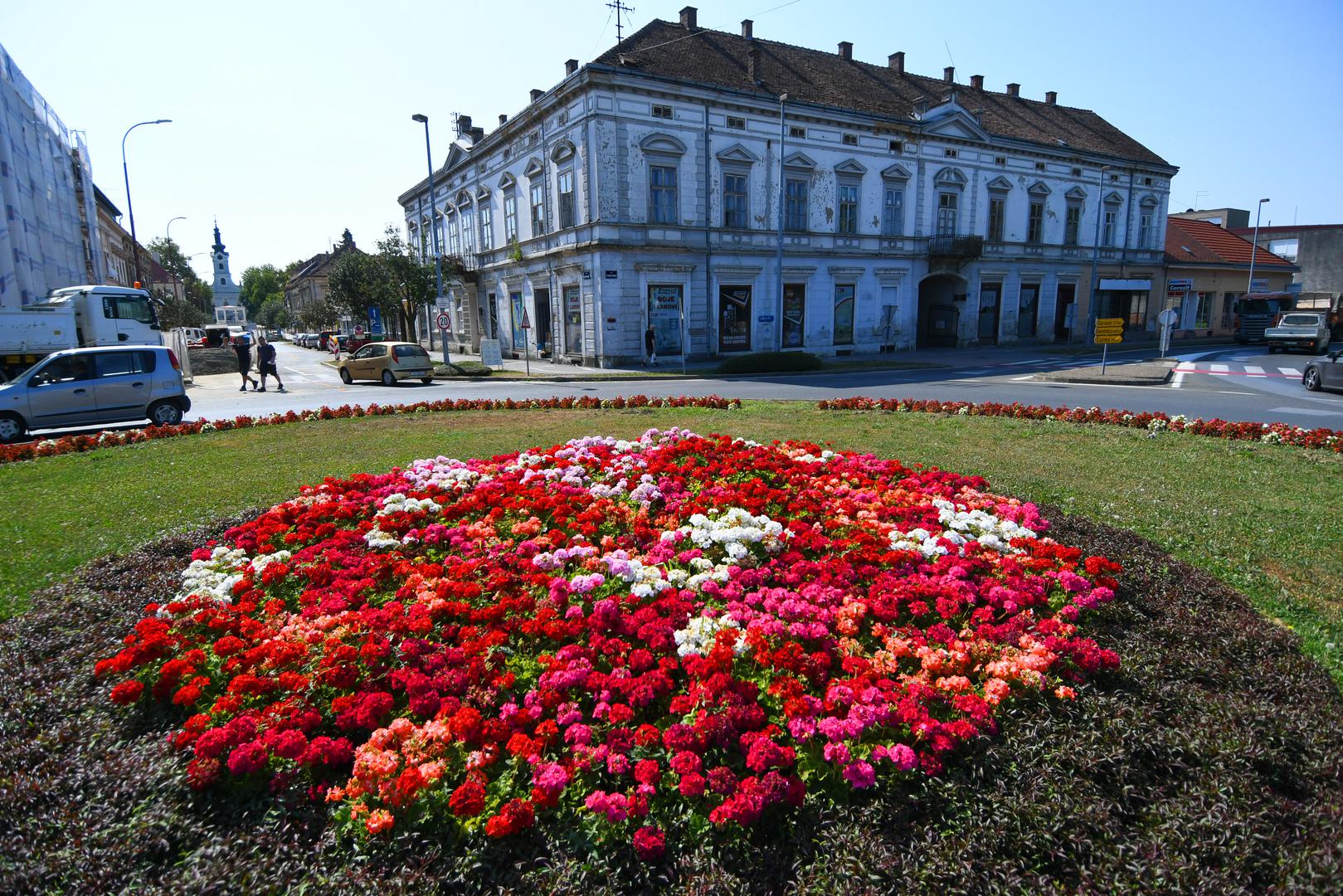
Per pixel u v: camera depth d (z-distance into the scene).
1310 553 6.04
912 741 3.36
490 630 4.30
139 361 14.74
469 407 16.30
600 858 2.83
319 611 4.54
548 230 31.30
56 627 4.64
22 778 3.18
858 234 33.50
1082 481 8.46
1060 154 39.69
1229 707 3.61
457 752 3.32
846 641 4.12
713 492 6.75
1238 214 65.31
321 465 9.88
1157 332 47.47
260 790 3.22
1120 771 3.18
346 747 3.28
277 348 66.44
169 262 100.19
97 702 3.80
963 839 2.84
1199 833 2.85
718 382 23.28
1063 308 42.66
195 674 3.91
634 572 4.98
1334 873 2.63
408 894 2.64
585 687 3.70
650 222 28.11
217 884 2.64
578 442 9.60
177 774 3.21
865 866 2.73
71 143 34.78
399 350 24.00
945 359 31.50
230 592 4.98
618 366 28.33
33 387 13.60
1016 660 3.83
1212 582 5.30
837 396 18.44
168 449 11.49
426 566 5.15
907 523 6.16
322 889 2.67
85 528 7.08
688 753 3.10
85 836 2.88
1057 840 2.85
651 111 27.52
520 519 6.38
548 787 2.95
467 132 40.75
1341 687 4.07
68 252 31.42
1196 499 7.70
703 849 2.84
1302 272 62.53
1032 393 18.61
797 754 3.31
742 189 30.23
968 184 36.81
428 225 47.69
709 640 4.03
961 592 4.74
